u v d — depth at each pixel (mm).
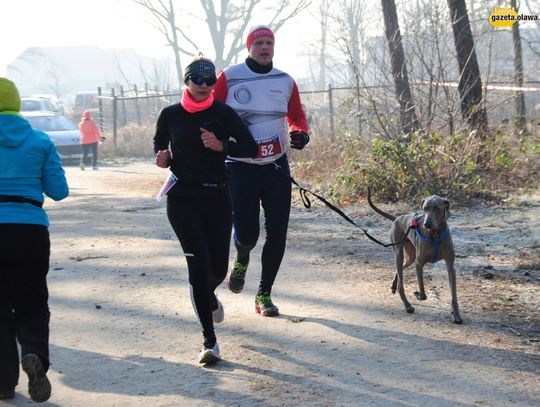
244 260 7637
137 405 5500
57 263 10523
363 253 10430
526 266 9242
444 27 17422
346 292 8477
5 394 5629
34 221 5430
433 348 6555
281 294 8492
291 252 10648
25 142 5500
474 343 6664
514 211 12812
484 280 8750
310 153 19688
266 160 7359
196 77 6066
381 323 7320
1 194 5391
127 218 14406
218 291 8703
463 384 5734
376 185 14438
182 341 6945
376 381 5840
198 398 5582
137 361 6453
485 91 16016
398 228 7891
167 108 6320
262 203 7531
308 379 5910
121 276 9594
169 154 6285
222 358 6430
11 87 5559
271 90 7375
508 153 15383
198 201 6254
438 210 7133
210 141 6070
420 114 16156
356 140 16516
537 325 7094
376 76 17469
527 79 26531
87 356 6617
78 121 52562
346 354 6469
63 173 5703
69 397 5703
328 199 15164
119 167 28125
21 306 5523
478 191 14047
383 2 17750
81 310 8102
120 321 7652
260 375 6020
